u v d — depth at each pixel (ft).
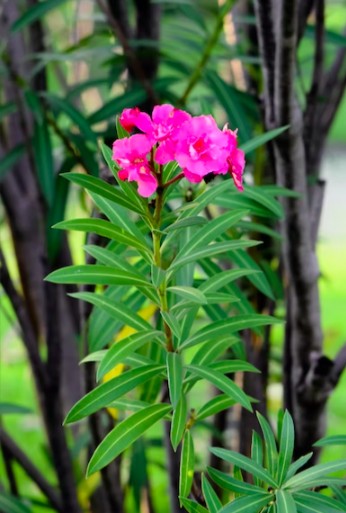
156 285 8.14
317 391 9.60
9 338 16.75
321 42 9.77
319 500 8.26
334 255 34.24
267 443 8.42
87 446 10.96
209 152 8.06
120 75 10.61
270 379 11.51
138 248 8.39
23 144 10.46
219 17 10.09
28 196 11.22
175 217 8.85
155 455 16.63
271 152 9.62
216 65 10.89
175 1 10.45
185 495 8.46
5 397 20.53
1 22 10.96
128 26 10.58
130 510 11.48
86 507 11.17
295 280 9.51
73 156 10.25
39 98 10.43
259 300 10.32
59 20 14.02
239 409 10.67
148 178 8.07
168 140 8.05
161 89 10.43
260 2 9.17
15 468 16.19
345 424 19.88
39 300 11.32
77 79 12.45
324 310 28.04
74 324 11.11
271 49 9.23
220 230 8.48
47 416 10.45
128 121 8.11
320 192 10.03
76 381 11.55
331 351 20.65
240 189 8.15
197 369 8.38
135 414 8.37
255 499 8.25
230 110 10.01
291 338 9.77
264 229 9.44
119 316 8.45
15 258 11.31
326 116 10.34
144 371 8.41
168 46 10.40
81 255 15.51
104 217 9.21
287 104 9.16
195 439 14.64
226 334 8.79
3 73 10.31
